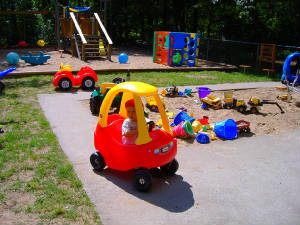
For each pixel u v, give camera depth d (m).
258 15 11.39
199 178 2.33
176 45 7.77
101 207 1.89
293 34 11.46
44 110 3.85
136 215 1.83
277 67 9.21
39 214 1.79
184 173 2.40
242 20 11.68
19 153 2.57
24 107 3.92
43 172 2.26
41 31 13.10
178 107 4.34
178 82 5.95
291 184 2.30
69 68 5.07
